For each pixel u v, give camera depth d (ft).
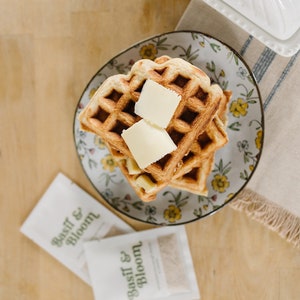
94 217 1.87
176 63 1.54
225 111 1.64
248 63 1.68
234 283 1.81
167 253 1.84
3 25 1.82
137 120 1.54
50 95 1.84
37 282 1.93
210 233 1.81
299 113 1.66
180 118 1.54
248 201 1.73
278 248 1.78
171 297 1.85
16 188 1.90
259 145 1.64
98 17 1.77
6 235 1.93
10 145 1.88
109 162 1.78
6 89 1.85
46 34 1.80
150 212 1.77
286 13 1.44
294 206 1.70
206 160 1.65
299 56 1.63
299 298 1.77
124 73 1.70
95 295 1.87
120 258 1.87
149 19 1.75
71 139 1.86
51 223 1.90
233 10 1.49
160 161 1.55
